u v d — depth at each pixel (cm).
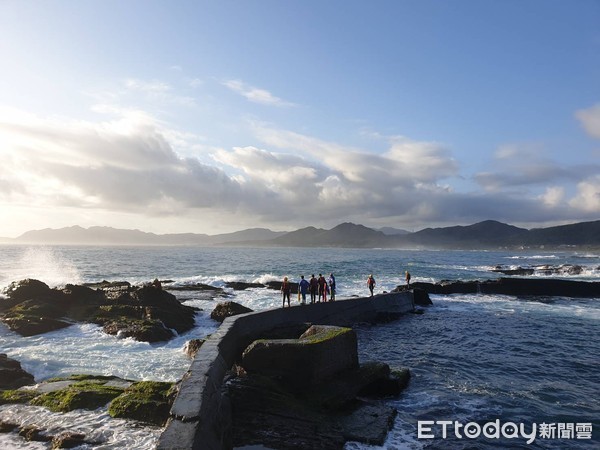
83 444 762
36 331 1828
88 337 1805
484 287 4138
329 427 998
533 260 11994
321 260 10094
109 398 961
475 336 2258
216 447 750
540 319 2811
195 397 811
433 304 3516
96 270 6244
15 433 820
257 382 1108
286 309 1952
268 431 938
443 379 1483
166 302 2394
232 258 10975
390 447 959
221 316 2284
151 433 810
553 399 1295
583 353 1881
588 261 11306
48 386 1080
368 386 1292
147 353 1605
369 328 2492
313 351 1198
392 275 5809
